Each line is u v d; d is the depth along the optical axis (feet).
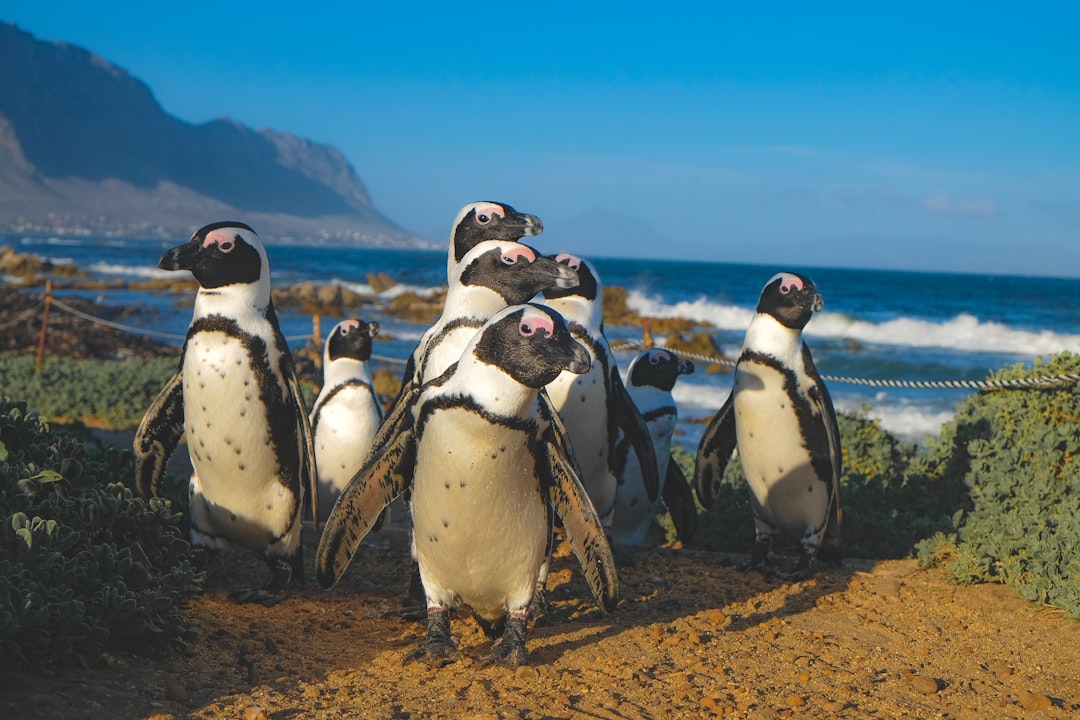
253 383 17.44
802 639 16.96
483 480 13.87
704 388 67.97
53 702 12.37
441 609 15.37
